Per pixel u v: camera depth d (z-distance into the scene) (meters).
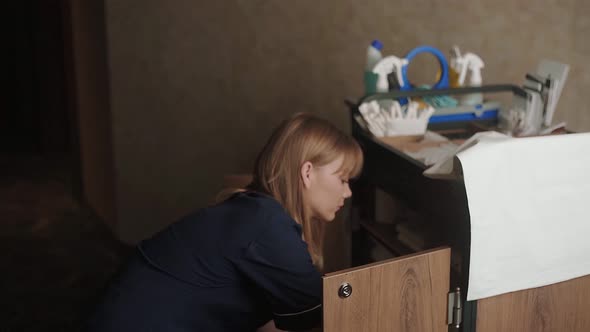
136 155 3.57
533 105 2.19
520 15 3.19
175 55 3.43
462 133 2.34
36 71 6.11
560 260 1.58
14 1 6.12
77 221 4.31
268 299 1.43
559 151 1.51
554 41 3.14
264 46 3.39
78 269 3.56
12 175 5.42
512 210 1.49
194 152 3.55
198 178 3.58
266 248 1.39
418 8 3.29
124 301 1.43
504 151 1.46
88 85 3.98
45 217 4.40
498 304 1.56
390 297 1.43
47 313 3.06
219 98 3.47
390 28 3.32
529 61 3.22
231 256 1.40
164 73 3.45
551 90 2.16
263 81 3.44
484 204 1.46
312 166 1.50
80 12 3.90
